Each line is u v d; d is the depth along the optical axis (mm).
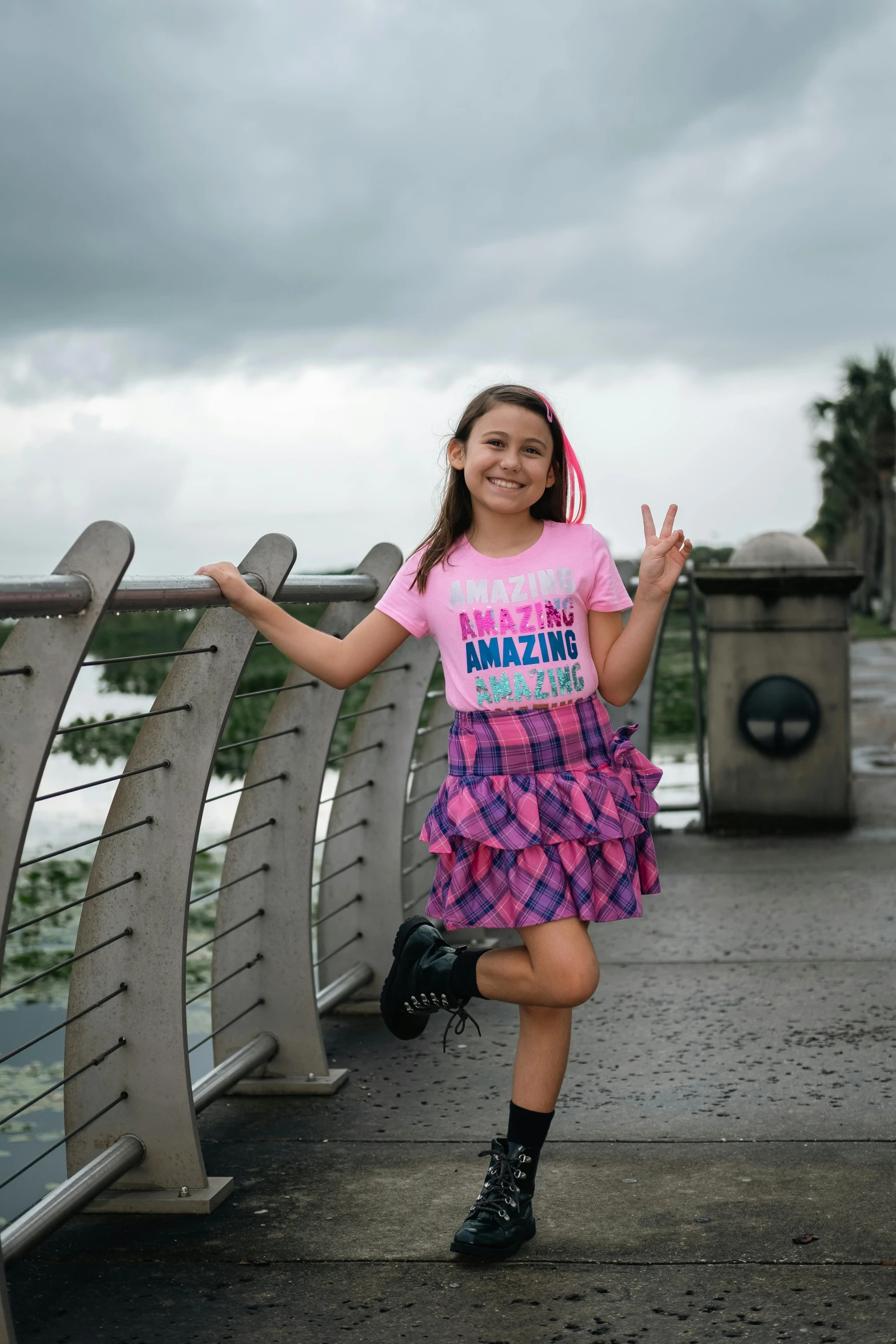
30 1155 3508
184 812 2393
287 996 3072
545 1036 2236
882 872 5418
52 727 1831
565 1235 2275
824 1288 2049
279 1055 3088
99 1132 2457
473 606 2186
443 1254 2221
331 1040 3480
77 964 2443
